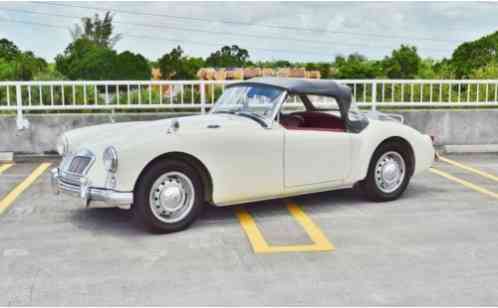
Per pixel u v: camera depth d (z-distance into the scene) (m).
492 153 9.57
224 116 5.48
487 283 3.79
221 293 3.62
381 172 5.99
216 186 4.98
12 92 9.62
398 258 4.27
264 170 5.20
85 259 4.24
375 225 5.16
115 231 4.96
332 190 6.27
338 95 5.66
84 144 5.07
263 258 4.27
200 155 4.86
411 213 5.59
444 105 9.80
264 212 5.61
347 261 4.21
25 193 6.41
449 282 3.80
